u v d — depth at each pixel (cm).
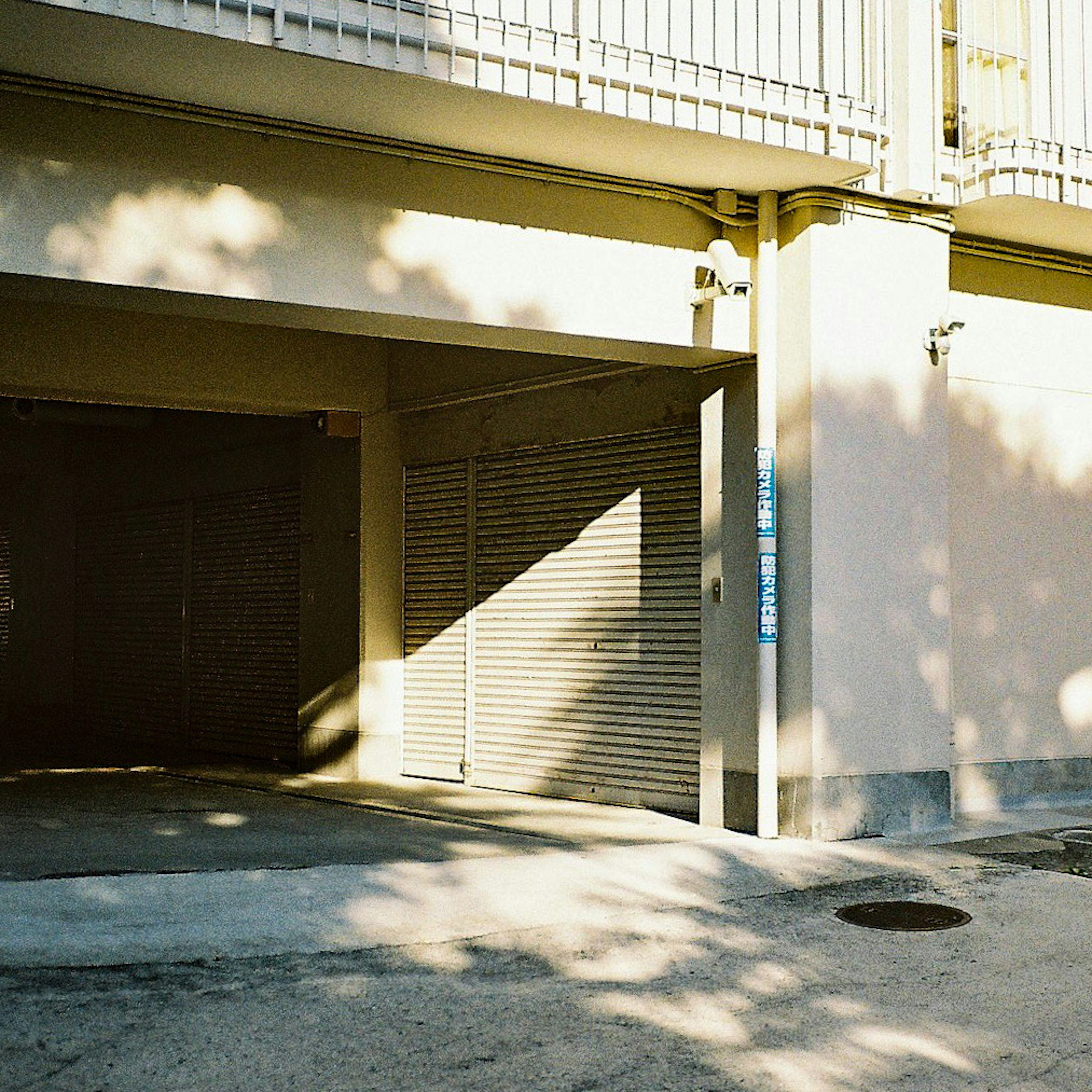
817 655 902
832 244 925
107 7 654
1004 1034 512
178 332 1216
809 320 913
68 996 546
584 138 820
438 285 833
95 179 738
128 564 1772
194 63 707
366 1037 502
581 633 1141
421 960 608
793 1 898
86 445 1861
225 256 771
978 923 684
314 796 1181
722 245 914
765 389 920
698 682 1034
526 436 1194
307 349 1287
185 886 745
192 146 763
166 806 1115
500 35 773
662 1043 500
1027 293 1084
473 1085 456
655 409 1072
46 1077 457
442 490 1291
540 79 766
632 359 955
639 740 1084
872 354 939
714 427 979
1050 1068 476
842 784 909
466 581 1258
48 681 1922
